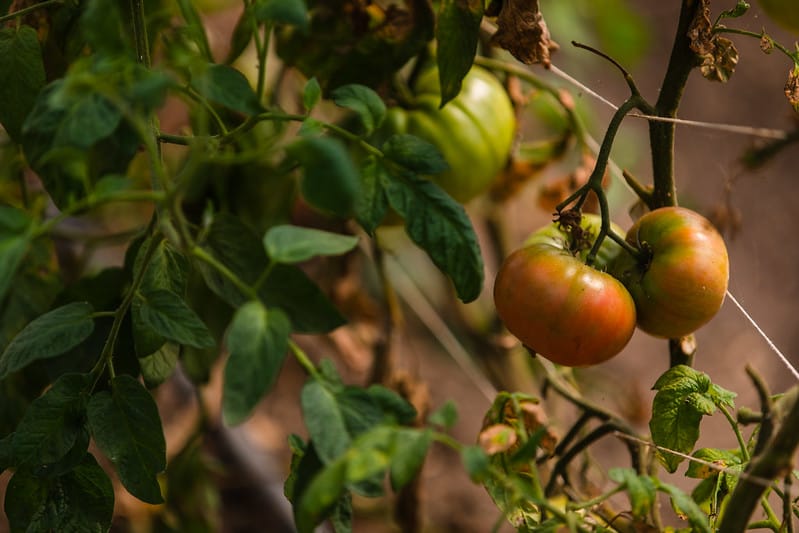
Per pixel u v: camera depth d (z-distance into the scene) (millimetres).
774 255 2631
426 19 1489
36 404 1246
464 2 1341
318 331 1202
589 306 1279
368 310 1816
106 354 1257
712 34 1318
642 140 2576
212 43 1787
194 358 1546
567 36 2225
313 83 1244
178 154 1712
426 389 1716
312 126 1244
